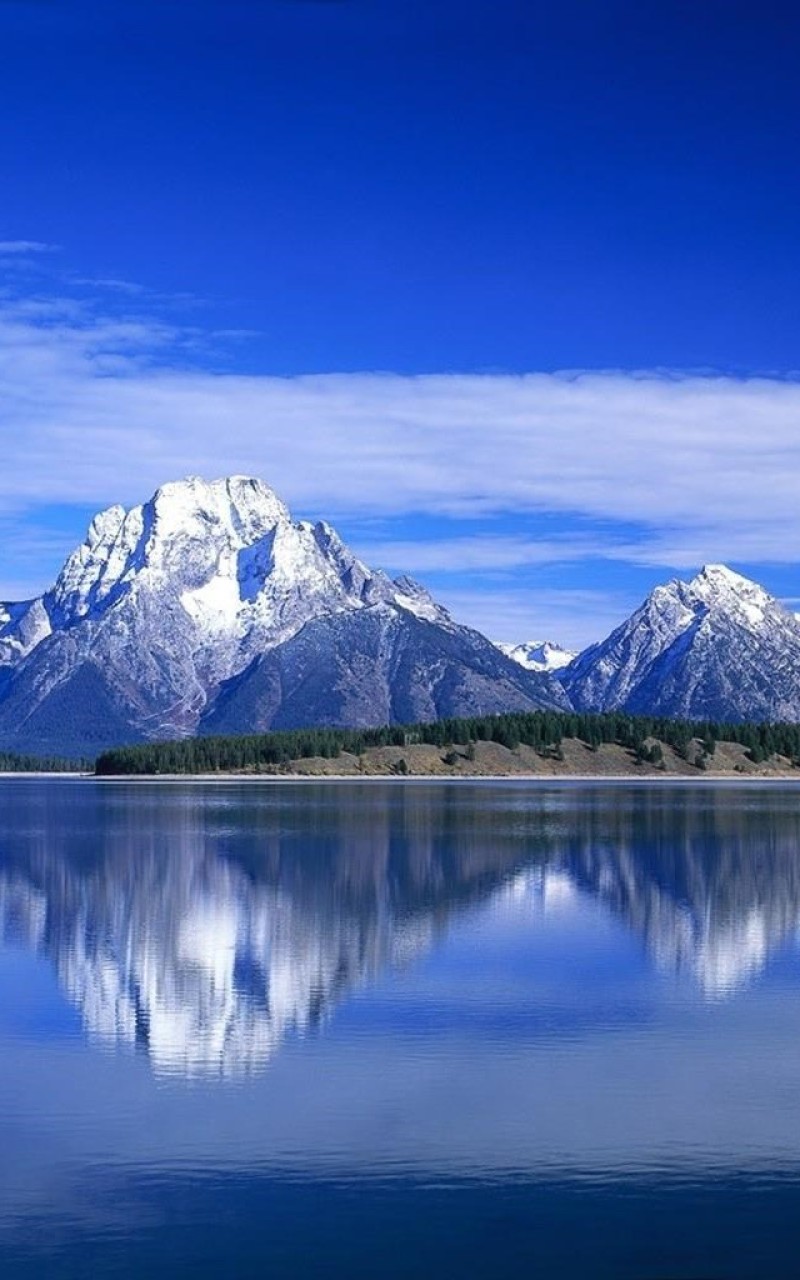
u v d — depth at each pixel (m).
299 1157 47.59
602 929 95.88
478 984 75.50
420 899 112.81
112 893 117.75
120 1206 43.53
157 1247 40.75
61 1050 61.06
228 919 101.19
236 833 185.00
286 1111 52.34
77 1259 40.00
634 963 82.12
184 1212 43.09
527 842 167.62
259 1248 40.75
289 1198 44.25
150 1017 67.56
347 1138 49.38
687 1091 54.91
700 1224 42.28
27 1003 70.81
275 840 172.62
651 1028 65.06
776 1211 43.28
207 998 72.00
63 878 129.62
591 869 135.75
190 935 93.31
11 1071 57.59
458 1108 52.62
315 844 166.25
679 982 76.06
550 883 123.94
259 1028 65.19
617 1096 54.25
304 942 90.31
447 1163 47.03
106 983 76.12
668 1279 38.91
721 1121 51.25
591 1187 45.06
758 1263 39.84
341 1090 55.03
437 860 145.62
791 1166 46.91
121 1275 39.06
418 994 72.94
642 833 181.62
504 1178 45.84
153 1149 48.25
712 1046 61.66
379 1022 66.38
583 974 78.50
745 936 92.69
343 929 96.06
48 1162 47.09
